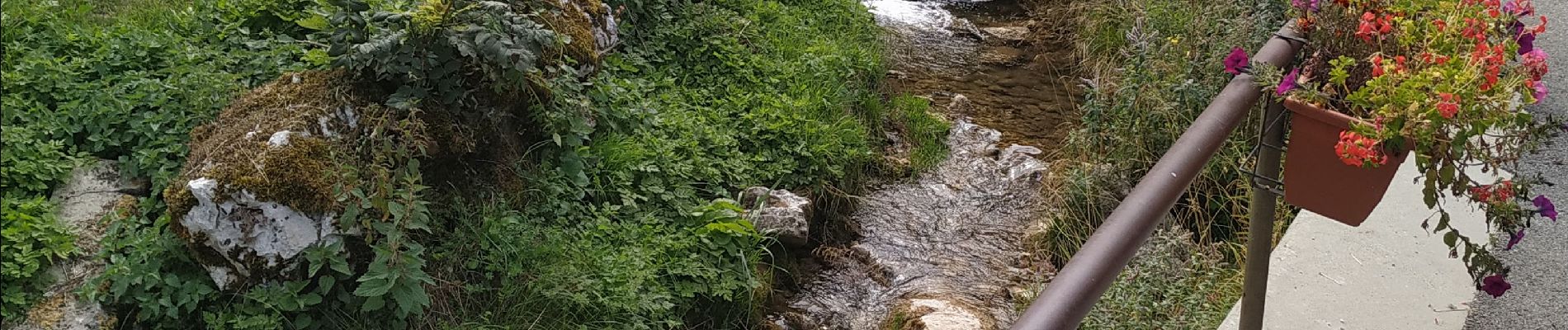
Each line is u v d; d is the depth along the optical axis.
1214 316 3.84
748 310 4.47
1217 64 5.37
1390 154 2.36
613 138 4.86
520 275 4.04
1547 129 2.43
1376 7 2.57
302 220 3.52
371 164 3.68
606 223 4.41
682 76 5.87
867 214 5.48
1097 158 5.49
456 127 3.99
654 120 5.16
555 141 4.39
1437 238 3.94
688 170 4.95
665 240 4.47
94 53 4.27
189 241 3.50
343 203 3.59
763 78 6.04
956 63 7.50
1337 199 2.53
